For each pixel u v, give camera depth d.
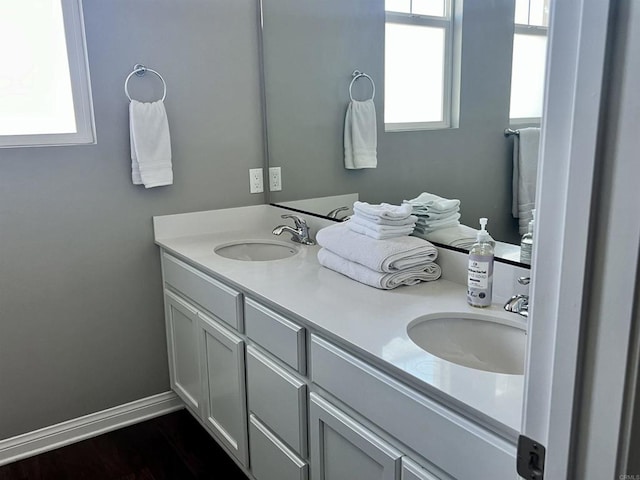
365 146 2.02
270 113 2.52
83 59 2.16
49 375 2.26
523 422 0.64
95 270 2.29
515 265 1.47
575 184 0.52
